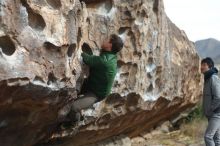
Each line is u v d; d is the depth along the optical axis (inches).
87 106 178.1
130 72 222.5
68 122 189.3
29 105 153.4
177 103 315.9
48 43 148.7
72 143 217.0
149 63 240.2
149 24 229.9
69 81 161.6
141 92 237.1
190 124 353.1
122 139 271.9
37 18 146.3
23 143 169.3
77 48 169.9
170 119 348.2
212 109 218.8
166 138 321.1
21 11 139.7
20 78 139.3
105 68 173.0
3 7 132.9
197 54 340.2
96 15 197.2
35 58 144.9
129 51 216.4
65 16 155.5
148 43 232.1
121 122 245.0
